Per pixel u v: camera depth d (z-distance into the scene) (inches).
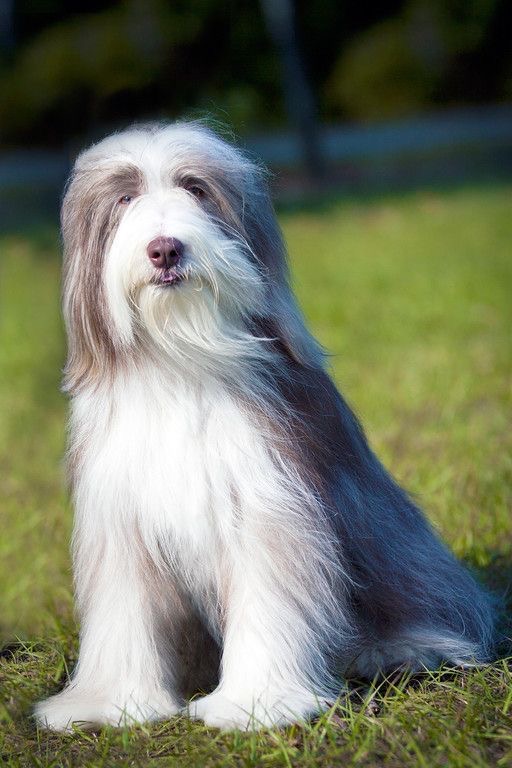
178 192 196.2
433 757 179.5
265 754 184.9
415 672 212.4
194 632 218.1
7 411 480.7
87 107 1362.0
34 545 321.4
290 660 195.6
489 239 840.9
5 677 232.1
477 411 419.2
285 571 194.5
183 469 193.8
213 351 193.9
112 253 193.3
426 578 219.9
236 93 1400.1
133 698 200.2
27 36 1459.2
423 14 1657.2
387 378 477.1
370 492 214.7
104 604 200.8
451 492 321.4
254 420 197.2
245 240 201.5
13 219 1042.1
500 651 227.6
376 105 1641.2
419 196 1080.8
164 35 1379.2
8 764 190.4
